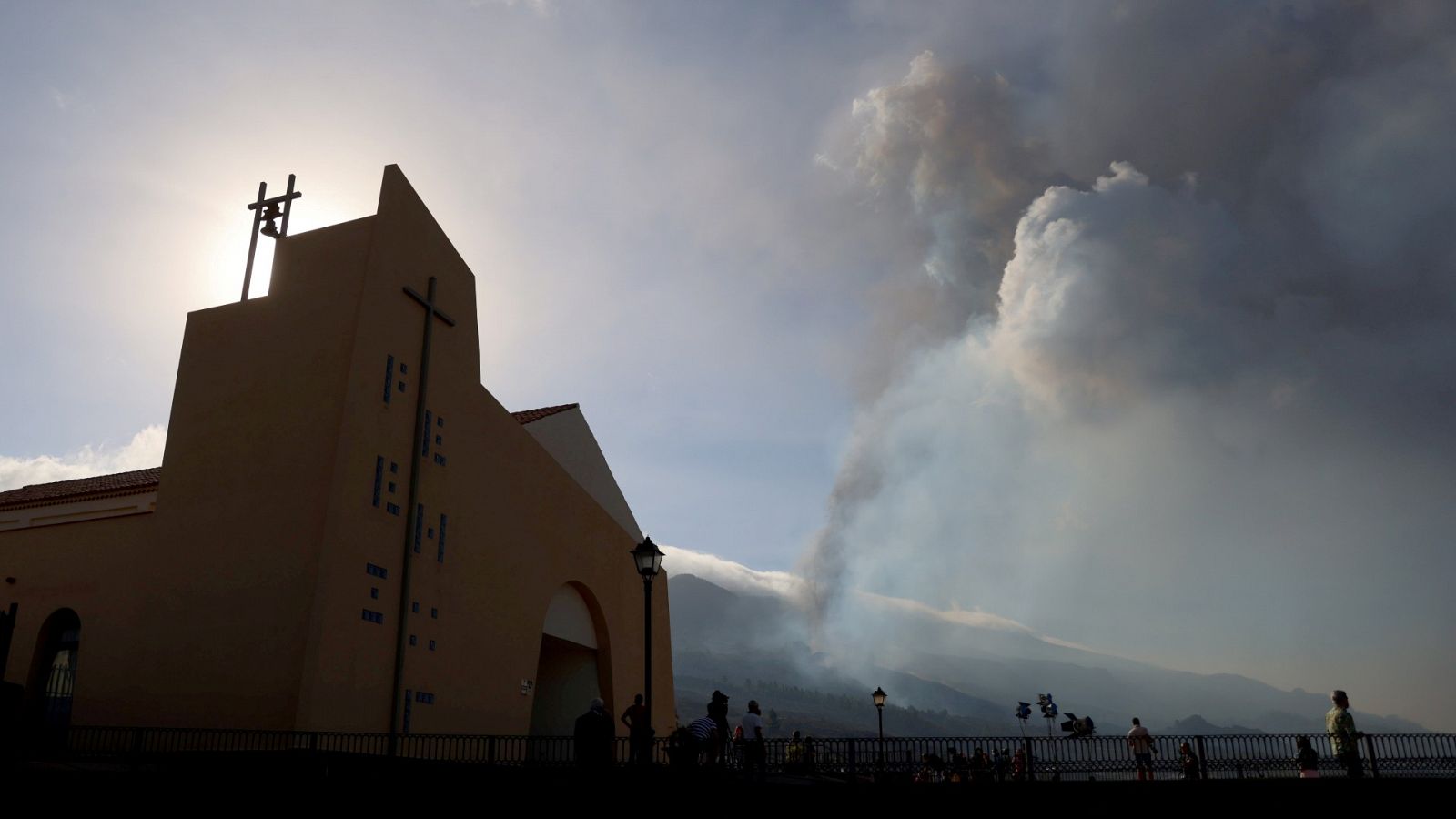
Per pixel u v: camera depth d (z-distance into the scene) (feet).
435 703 91.45
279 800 56.08
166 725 79.71
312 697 75.82
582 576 127.95
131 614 85.40
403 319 94.84
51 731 79.00
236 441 88.12
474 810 60.23
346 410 83.97
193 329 95.81
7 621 57.47
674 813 62.95
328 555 79.41
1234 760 71.77
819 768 72.84
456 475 100.73
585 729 64.28
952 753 75.20
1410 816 67.67
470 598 100.48
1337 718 71.82
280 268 94.32
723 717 76.43
